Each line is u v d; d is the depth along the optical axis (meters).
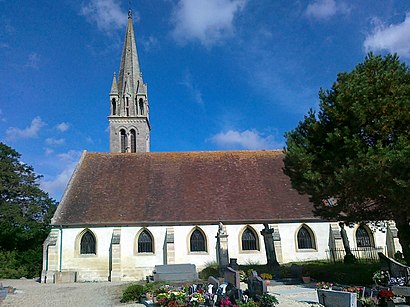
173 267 26.95
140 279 31.20
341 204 21.86
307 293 18.61
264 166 38.62
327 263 28.61
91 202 33.97
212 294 16.52
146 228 32.50
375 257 31.94
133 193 35.03
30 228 46.78
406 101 19.14
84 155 39.47
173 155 40.03
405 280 16.47
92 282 30.64
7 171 50.78
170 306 15.81
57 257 31.61
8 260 37.88
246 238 32.69
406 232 21.55
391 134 19.81
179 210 33.38
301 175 22.70
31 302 20.56
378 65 21.44
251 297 15.41
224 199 34.56
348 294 13.39
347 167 19.78
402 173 17.62
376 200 20.73
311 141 22.78
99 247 32.09
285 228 32.88
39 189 54.03
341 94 20.55
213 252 32.03
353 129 20.42
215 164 38.88
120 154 40.03
